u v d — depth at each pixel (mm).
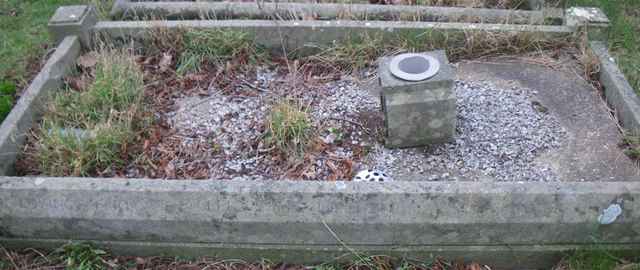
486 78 3711
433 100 2990
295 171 3121
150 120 3447
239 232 2670
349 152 3229
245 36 3912
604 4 4383
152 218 2635
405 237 2652
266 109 3561
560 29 3842
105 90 3408
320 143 3262
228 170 3152
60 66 3674
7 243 2816
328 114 3496
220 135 3387
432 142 3236
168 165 3182
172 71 3850
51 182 2703
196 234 2699
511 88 3617
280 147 3223
